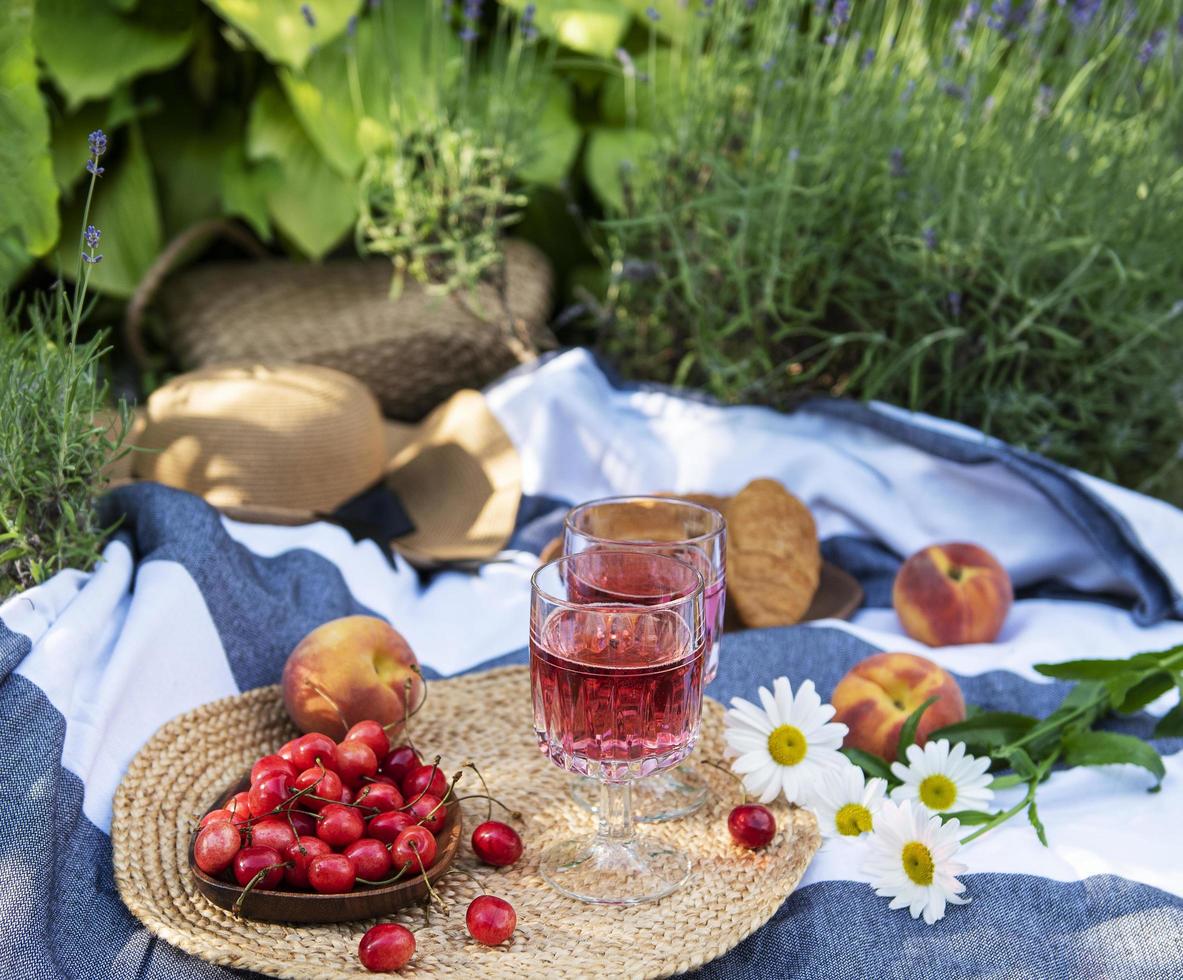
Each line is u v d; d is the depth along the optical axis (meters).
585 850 1.00
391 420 2.13
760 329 1.74
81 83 2.15
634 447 1.73
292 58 2.15
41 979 0.83
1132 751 1.12
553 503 1.72
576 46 2.27
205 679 1.17
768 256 1.70
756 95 1.85
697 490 1.70
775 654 1.33
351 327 2.09
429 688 1.23
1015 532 1.62
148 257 2.30
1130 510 1.51
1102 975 0.90
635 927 0.90
